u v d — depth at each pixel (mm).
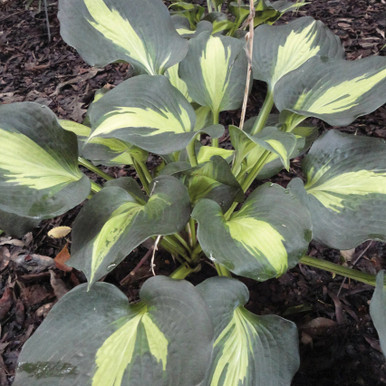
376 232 359
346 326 438
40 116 363
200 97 450
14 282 500
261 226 321
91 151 432
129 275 493
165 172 384
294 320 448
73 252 324
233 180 364
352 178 407
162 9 449
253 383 313
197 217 318
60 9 421
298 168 645
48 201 336
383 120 705
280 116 433
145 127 338
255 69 478
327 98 415
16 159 353
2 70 913
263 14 774
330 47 497
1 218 394
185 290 310
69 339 300
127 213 332
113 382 277
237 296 334
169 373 273
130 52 436
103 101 353
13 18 1104
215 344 318
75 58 937
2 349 433
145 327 301
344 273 417
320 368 404
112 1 442
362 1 1066
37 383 280
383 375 396
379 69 411
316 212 389
